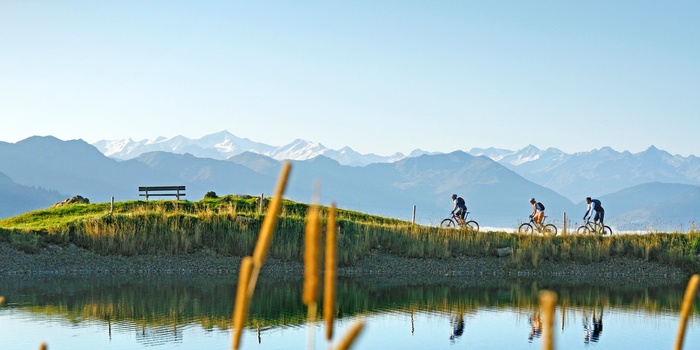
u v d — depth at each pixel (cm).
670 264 5003
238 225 4934
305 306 3272
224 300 3350
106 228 4669
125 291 3575
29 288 3612
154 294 3500
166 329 2672
